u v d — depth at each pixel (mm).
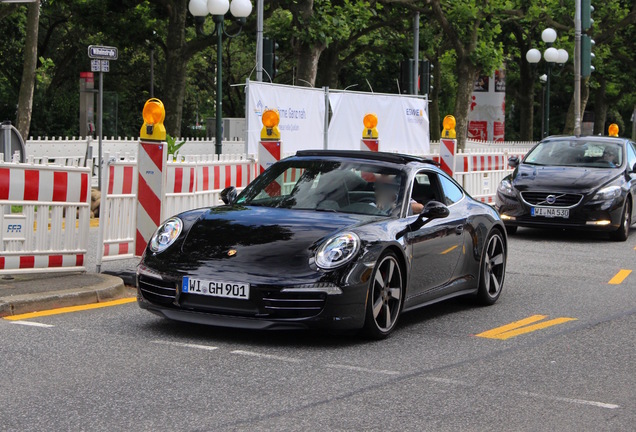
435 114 50844
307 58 29625
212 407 5660
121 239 11539
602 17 47844
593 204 16109
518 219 16500
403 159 8977
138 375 6387
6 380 6156
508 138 76250
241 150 31375
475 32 36719
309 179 8648
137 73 51938
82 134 24844
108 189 11281
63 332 7688
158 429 5191
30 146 23188
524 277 12188
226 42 54656
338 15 29609
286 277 7227
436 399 6031
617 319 9289
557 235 17453
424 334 8250
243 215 8016
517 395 6223
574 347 7883
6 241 9781
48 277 9844
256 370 6645
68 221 10258
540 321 9070
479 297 9828
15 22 43875
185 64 35844
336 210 8250
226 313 7352
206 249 7586
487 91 50438
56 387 6020
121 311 8688
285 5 34094
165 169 10312
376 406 5812
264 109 17641
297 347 7438
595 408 5961
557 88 65562
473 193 21828
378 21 39938
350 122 20625
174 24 35688
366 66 57875
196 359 6906
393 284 8031
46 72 49000
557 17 42156
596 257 14477
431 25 43781
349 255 7414
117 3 38062
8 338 7395
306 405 5773
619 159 17234
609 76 56594
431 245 8570
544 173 16766
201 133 53062
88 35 48469
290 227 7707
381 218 8133
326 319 7262
